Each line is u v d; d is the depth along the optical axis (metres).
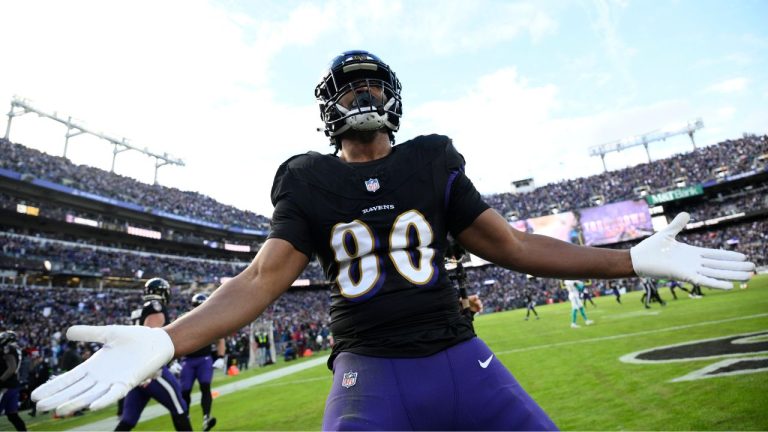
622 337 9.02
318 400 7.68
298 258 1.40
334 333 1.44
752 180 48.28
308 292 49.44
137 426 7.44
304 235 1.42
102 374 0.98
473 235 1.58
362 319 1.34
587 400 4.59
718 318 9.72
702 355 5.95
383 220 1.39
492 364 1.39
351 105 1.55
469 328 1.47
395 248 1.38
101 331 1.05
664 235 1.41
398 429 1.21
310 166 1.50
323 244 1.43
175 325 1.13
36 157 37.00
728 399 3.84
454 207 1.54
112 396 0.93
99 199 37.78
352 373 1.30
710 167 50.81
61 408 0.91
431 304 1.35
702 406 3.77
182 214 45.97
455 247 2.16
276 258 1.35
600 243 47.19
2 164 31.59
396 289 1.34
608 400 4.46
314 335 23.45
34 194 34.75
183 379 6.30
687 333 8.23
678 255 1.37
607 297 30.11
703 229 49.22
